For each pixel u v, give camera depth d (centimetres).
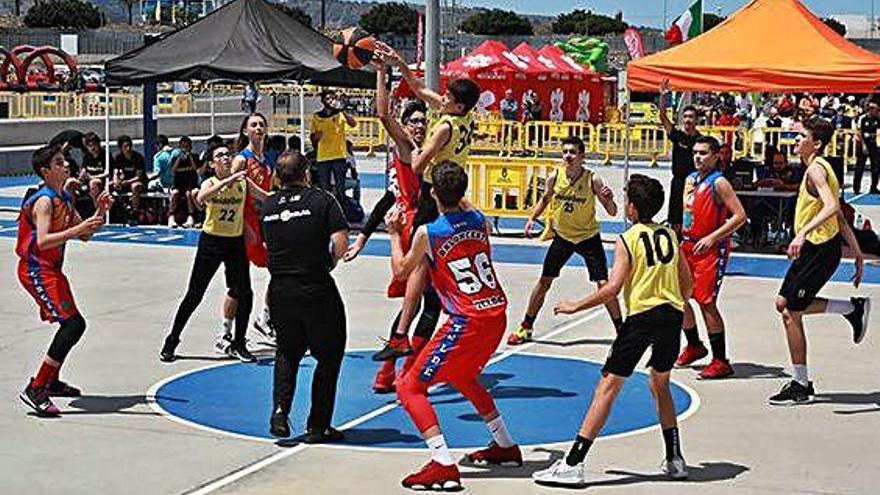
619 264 712
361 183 3083
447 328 721
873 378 1030
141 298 1399
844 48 1808
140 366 1052
